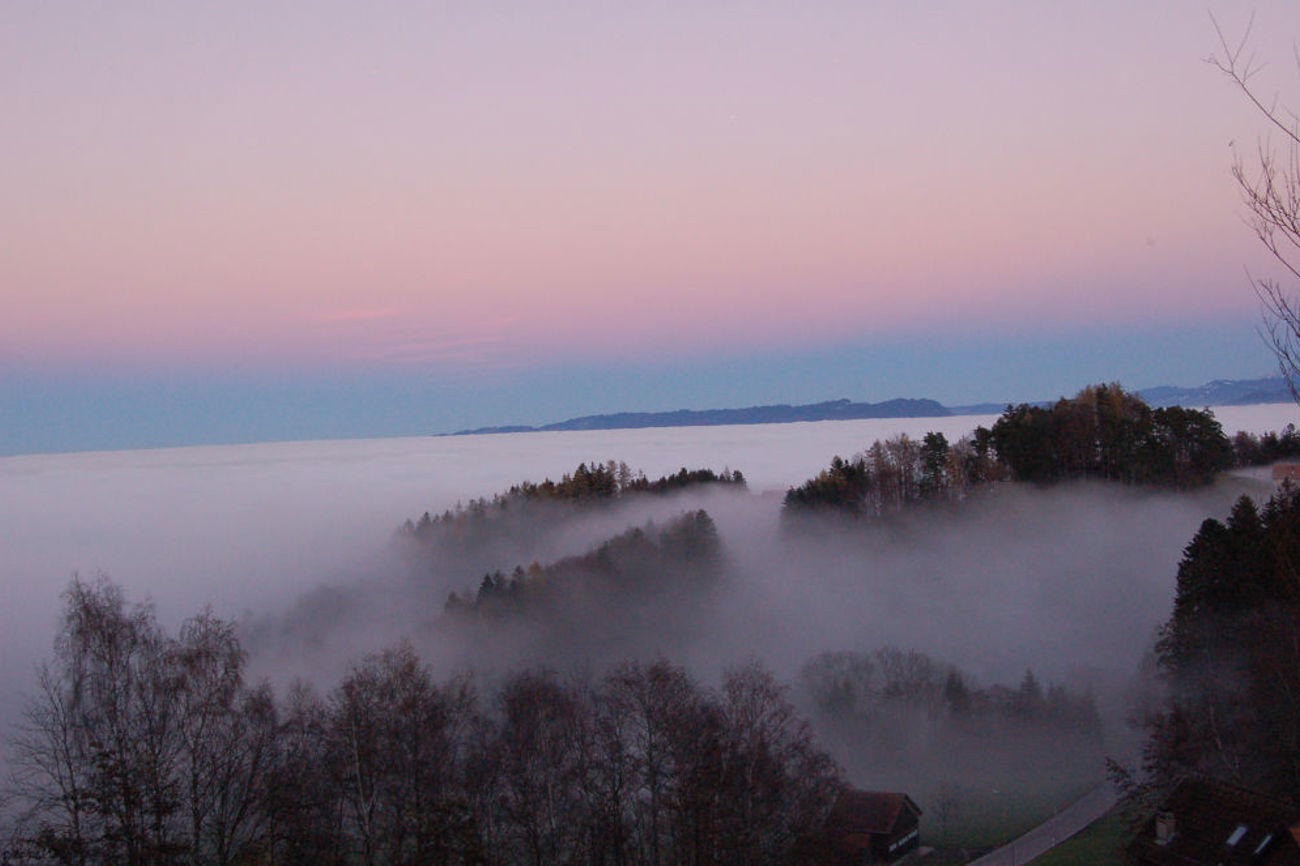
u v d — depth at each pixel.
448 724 26.91
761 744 26.97
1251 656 32.81
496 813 26.02
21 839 20.17
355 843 23.88
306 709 29.72
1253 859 24.14
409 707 24.56
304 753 24.09
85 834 20.31
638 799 27.39
